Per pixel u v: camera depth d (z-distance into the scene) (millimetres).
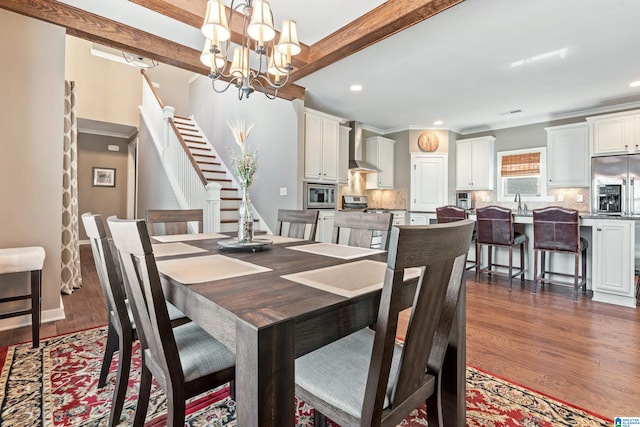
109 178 6887
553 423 1470
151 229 2502
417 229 765
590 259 3656
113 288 1381
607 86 4074
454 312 1058
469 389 1744
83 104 5555
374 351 811
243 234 1915
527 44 3031
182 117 7387
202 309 947
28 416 1482
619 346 2258
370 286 1060
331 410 936
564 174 5180
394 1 2498
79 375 1836
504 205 6023
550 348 2232
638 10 2482
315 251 1802
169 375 1007
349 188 6336
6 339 2320
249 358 678
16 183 2551
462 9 2482
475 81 3953
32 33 2594
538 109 5066
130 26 2961
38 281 2230
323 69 3674
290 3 2549
